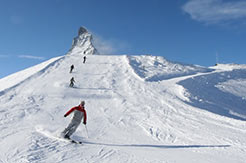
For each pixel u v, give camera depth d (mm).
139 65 34469
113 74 26938
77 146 6680
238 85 30469
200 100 19281
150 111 14094
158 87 21984
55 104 14234
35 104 13695
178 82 24719
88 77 24656
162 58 39875
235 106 21547
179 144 8219
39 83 20000
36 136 7301
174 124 11383
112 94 18391
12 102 13734
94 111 13609
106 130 9875
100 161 5484
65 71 26906
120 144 7543
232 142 8375
